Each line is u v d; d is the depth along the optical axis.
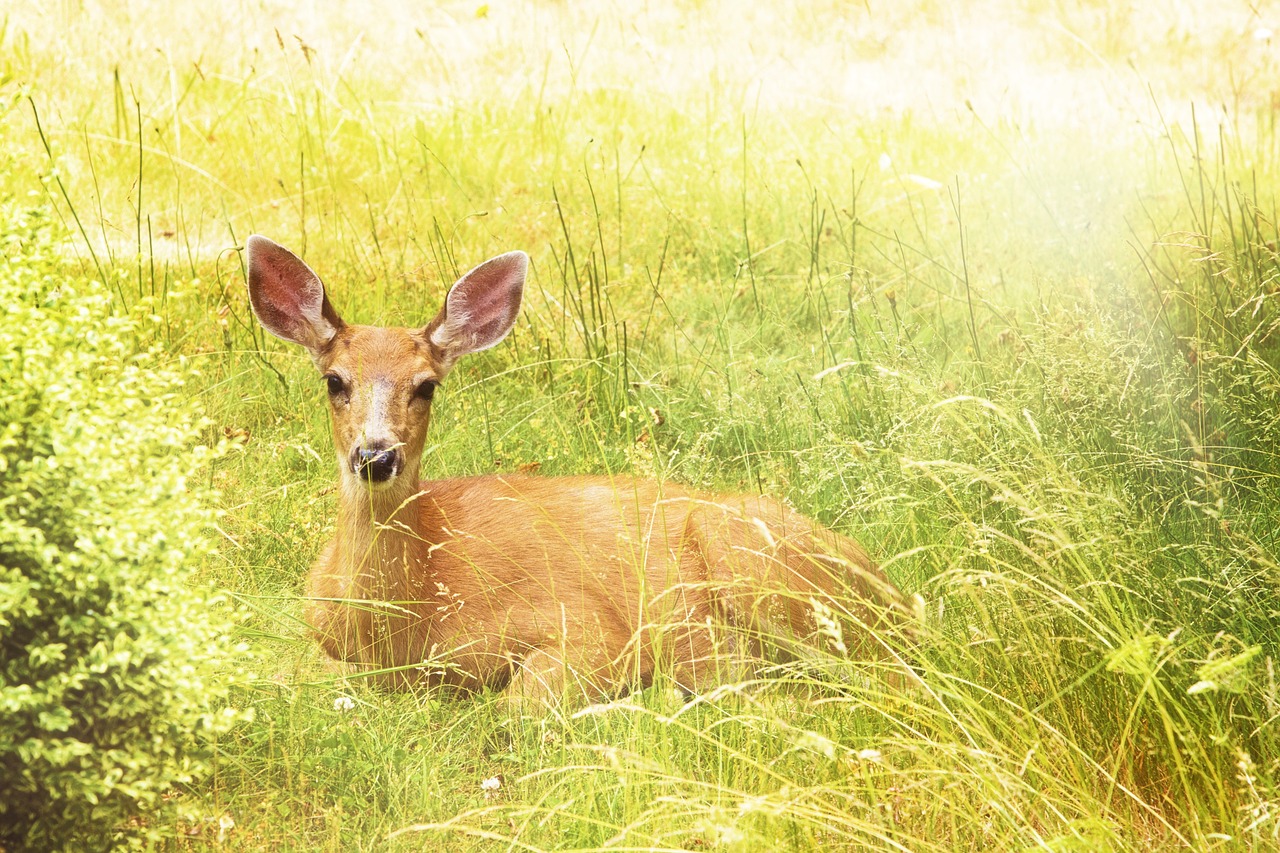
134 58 22.59
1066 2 31.47
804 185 19.00
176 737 6.52
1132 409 10.63
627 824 6.87
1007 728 7.30
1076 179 18.78
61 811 6.15
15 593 5.65
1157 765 7.32
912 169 19.91
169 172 18.22
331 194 18.05
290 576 9.95
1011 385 10.85
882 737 7.45
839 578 8.60
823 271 15.95
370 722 8.14
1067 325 11.20
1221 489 10.34
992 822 6.82
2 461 5.71
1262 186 18.92
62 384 6.02
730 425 11.85
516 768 8.12
